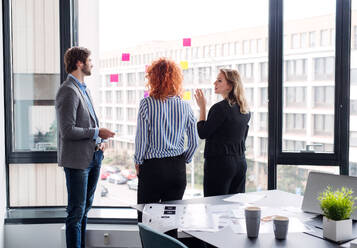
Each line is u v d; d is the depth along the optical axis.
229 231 1.73
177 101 2.64
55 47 3.73
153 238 1.47
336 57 3.48
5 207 3.68
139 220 2.69
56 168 3.81
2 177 3.63
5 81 3.71
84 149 3.01
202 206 2.12
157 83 2.58
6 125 3.73
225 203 2.19
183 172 2.70
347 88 3.47
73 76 3.07
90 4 3.65
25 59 3.74
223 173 2.97
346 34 3.44
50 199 3.83
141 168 2.65
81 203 3.08
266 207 2.11
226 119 2.93
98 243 3.54
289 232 1.72
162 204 2.17
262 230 1.75
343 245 1.55
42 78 3.75
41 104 3.77
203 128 2.97
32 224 3.63
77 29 3.74
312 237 1.66
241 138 3.04
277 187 3.67
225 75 2.97
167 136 2.61
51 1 3.69
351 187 1.90
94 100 3.63
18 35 3.72
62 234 3.49
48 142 3.80
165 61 2.62
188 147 2.79
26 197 3.81
